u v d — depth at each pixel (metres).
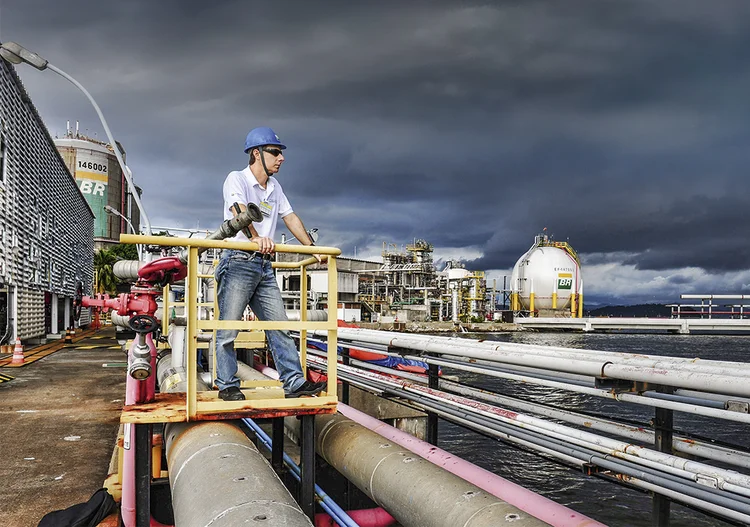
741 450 2.61
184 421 3.01
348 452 3.42
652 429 3.04
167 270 3.47
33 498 5.35
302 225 3.96
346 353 6.73
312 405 3.14
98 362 18.78
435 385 4.97
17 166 22.22
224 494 2.15
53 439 7.77
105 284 61.47
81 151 115.00
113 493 4.82
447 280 125.44
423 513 2.64
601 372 2.99
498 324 121.81
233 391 3.28
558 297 151.50
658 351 63.62
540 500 2.82
